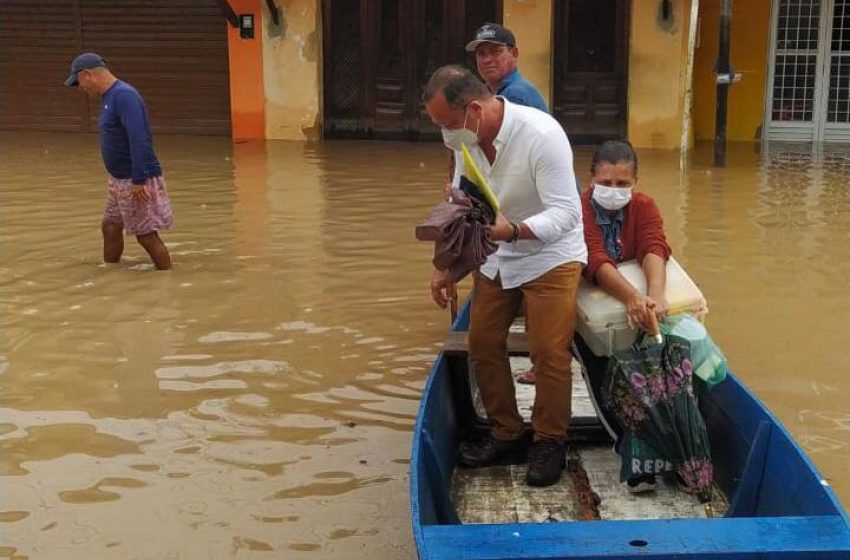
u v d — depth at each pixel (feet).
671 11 49.34
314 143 52.80
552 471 13.75
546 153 12.57
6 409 17.35
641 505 13.23
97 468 15.17
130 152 25.13
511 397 14.33
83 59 24.67
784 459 11.69
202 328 21.62
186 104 55.98
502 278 13.46
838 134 53.67
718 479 14.11
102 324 21.84
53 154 47.50
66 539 13.15
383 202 35.53
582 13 50.88
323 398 17.90
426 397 13.05
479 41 17.44
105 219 26.37
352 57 53.72
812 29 52.80
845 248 28.60
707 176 41.55
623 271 14.07
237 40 53.47
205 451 15.79
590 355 14.55
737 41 53.31
